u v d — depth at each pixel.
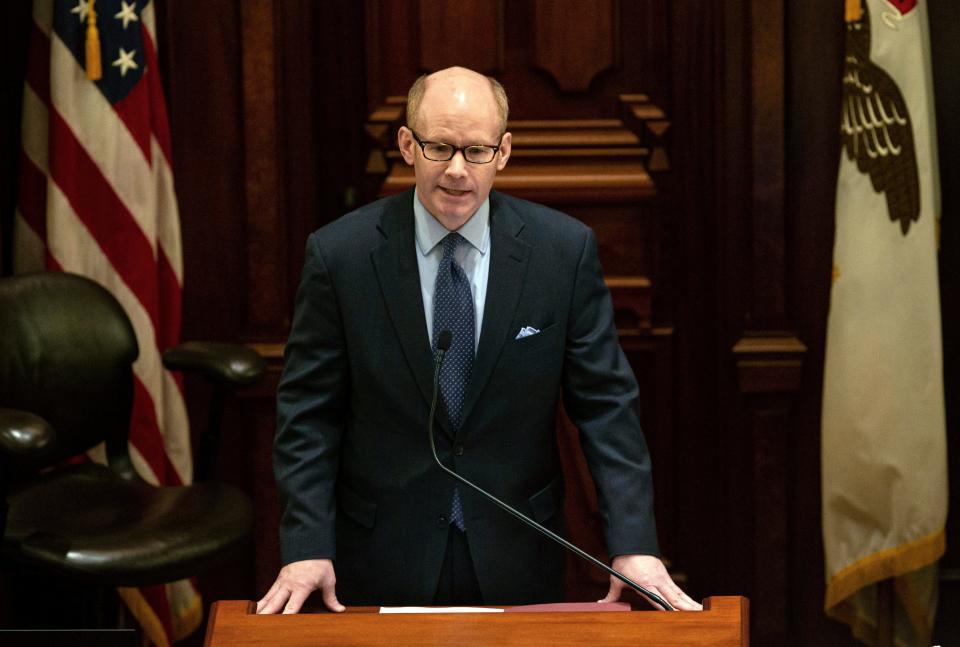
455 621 5.73
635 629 5.66
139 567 9.80
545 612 5.78
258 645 5.62
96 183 12.20
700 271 13.16
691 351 13.30
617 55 12.97
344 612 6.45
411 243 7.49
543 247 7.58
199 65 12.82
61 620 10.96
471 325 7.47
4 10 12.62
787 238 12.93
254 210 12.96
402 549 7.51
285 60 12.84
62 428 11.15
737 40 12.66
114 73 12.18
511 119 13.10
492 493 7.49
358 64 13.09
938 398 12.19
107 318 11.43
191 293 13.12
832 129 12.73
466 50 12.99
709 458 13.43
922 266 12.11
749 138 12.75
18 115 12.73
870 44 12.06
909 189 12.08
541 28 12.92
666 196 13.13
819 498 13.20
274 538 13.36
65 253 12.12
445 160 6.89
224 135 12.91
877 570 12.41
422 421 7.45
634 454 7.43
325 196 13.27
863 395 12.23
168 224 12.59
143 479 11.68
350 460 7.67
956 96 12.78
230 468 13.38
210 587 13.45
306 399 7.59
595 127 13.05
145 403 12.38
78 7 12.09
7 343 10.91
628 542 7.14
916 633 12.88
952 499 13.30
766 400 13.10
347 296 7.49
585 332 7.64
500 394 7.46
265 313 13.09
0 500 9.53
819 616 13.34
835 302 12.34
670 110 13.02
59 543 9.76
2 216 12.84
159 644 12.53
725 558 13.44
